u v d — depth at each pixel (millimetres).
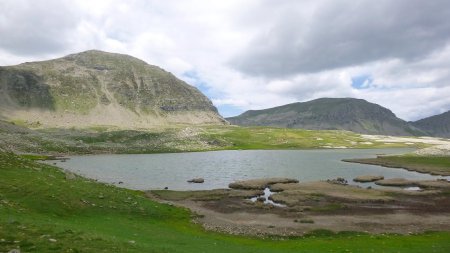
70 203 46875
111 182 99938
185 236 42938
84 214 45688
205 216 60375
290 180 104062
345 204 71812
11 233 25828
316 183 97438
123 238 33719
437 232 52188
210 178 112938
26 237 25391
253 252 35719
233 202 74188
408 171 132625
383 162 157375
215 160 171625
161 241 36938
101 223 42406
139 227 43969
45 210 41969
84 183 61812
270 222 57219
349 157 194625
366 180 107688
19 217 34125
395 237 48625
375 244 43938
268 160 173125
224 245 39312
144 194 81562
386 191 86062
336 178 114125
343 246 42656
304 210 66500
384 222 58031
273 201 77062
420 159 160875
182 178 112062
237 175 120125
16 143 195250
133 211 53000
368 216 62125
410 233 51375
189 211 62156
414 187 96000
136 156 193375
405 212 65438
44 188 48719
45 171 62594
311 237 49219
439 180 104125
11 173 53344
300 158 186375
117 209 51625
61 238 26953
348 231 52156
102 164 146750
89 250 24766
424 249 40719
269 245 43531
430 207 69938
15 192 44406
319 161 169375
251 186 94375
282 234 50031
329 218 60469
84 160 164250
